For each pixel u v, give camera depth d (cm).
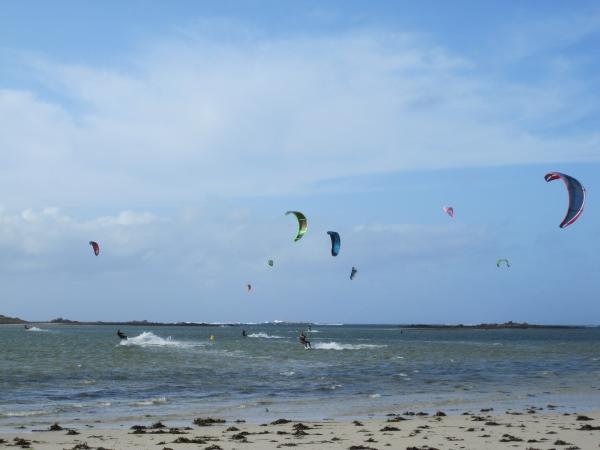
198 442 1414
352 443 1411
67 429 1620
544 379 3098
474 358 4788
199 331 16925
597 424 1717
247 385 2709
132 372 3192
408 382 2909
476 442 1430
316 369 3553
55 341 7531
